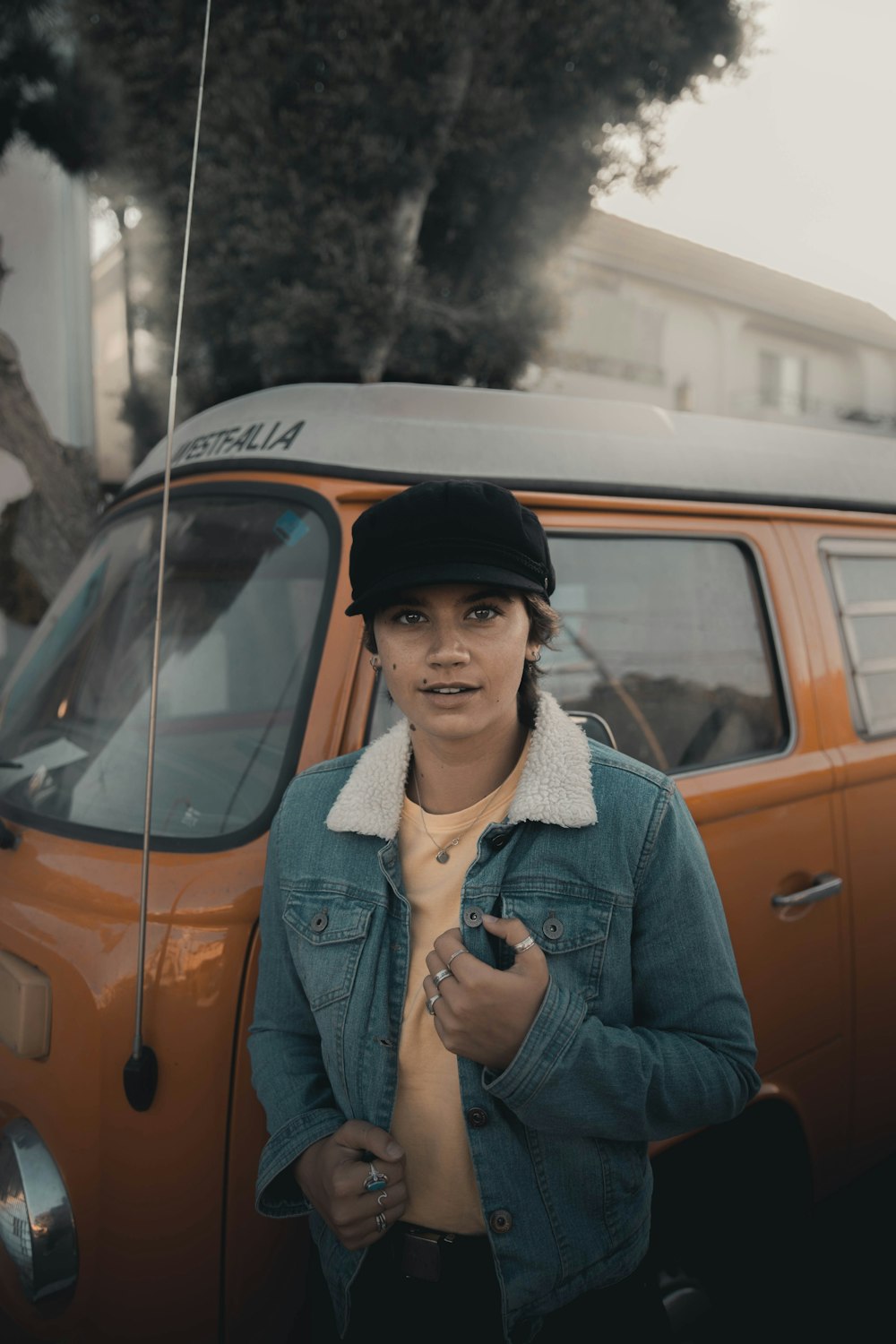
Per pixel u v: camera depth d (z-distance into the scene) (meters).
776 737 2.31
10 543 6.99
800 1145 2.13
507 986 1.06
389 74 8.91
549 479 2.04
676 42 9.66
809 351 23.92
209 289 9.26
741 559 2.36
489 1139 1.15
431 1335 1.19
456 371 10.42
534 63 9.86
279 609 1.83
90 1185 1.47
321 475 1.90
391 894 1.24
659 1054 1.12
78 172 7.00
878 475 2.84
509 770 1.26
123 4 8.85
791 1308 2.31
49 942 1.56
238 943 1.47
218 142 8.95
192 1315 1.43
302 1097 1.25
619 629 2.12
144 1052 1.41
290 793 1.36
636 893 1.18
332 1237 1.27
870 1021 2.33
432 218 10.52
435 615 1.11
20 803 1.88
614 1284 1.23
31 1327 1.57
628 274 20.31
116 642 2.09
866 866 2.34
